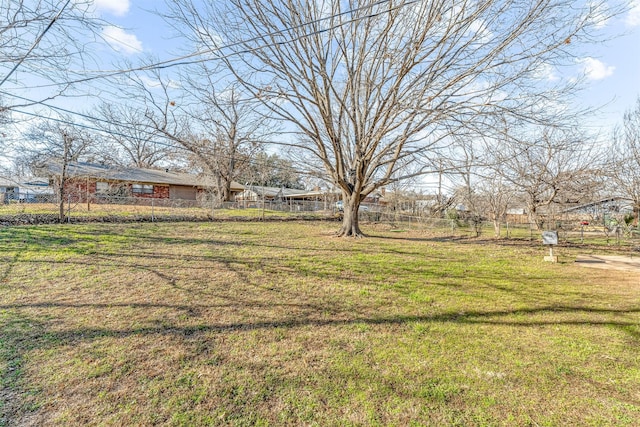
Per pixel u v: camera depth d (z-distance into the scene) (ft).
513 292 16.94
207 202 60.03
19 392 7.68
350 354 9.84
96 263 20.04
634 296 16.35
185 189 88.12
